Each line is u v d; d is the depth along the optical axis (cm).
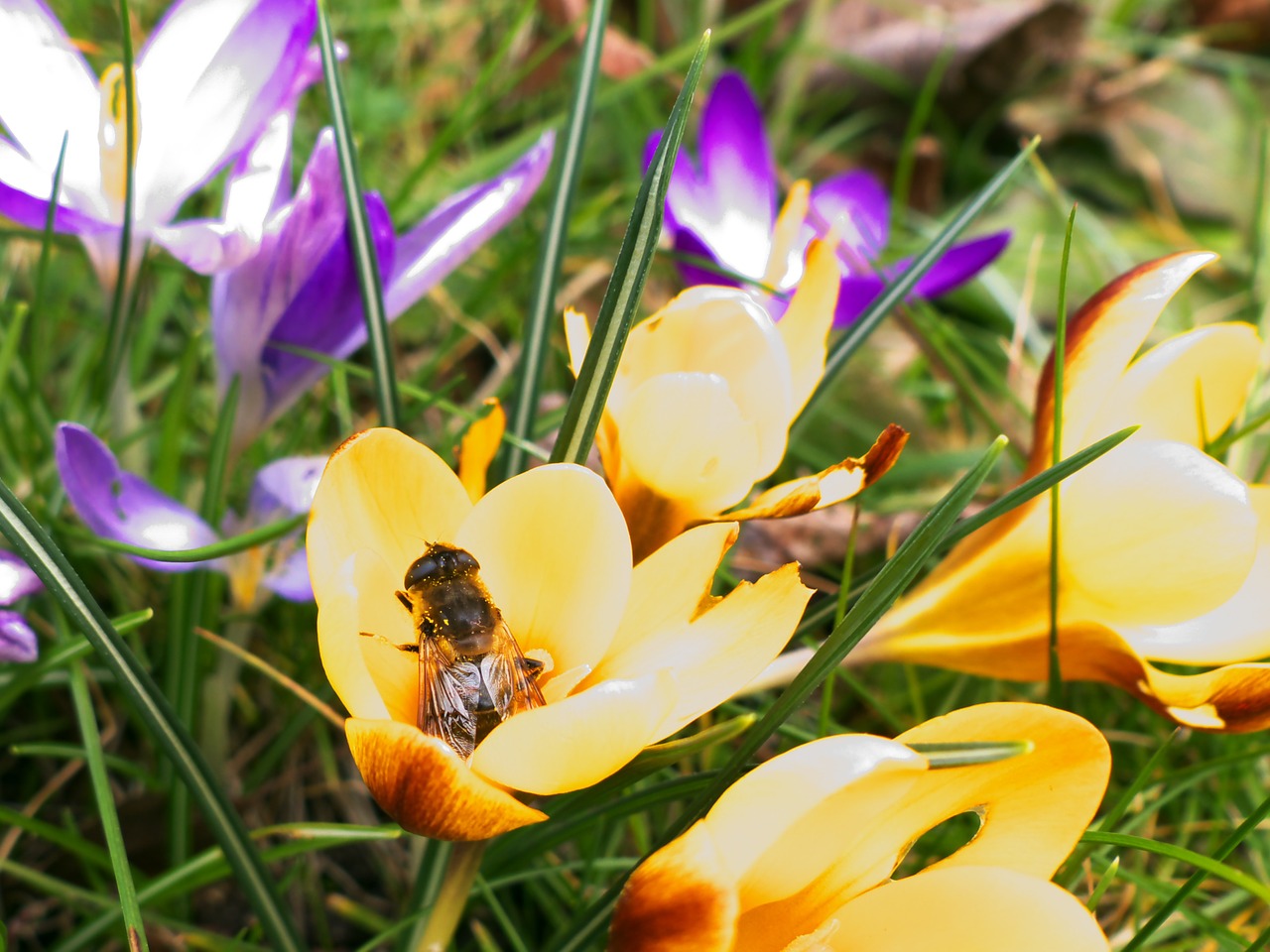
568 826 14
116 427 16
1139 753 18
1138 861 17
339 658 10
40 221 14
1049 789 11
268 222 14
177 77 15
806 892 11
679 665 11
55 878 16
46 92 15
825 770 10
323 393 22
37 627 18
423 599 11
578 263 26
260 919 12
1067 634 13
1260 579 13
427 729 11
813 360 13
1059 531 13
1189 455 12
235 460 16
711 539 11
